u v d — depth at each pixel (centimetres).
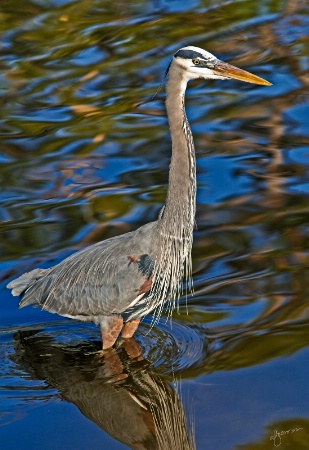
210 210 1405
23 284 1183
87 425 936
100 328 1120
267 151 1599
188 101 1811
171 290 1118
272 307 1144
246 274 1226
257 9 2242
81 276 1126
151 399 975
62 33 2130
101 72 1942
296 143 1628
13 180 1531
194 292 1192
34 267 1263
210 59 1030
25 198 1476
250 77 1033
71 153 1623
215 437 888
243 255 1273
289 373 997
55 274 1156
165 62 1959
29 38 2112
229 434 891
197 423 912
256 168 1540
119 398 990
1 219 1405
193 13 2227
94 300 1105
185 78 1034
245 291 1185
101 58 2002
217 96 1833
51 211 1426
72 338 1142
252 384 979
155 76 1916
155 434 917
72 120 1750
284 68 1927
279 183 1487
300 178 1500
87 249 1161
